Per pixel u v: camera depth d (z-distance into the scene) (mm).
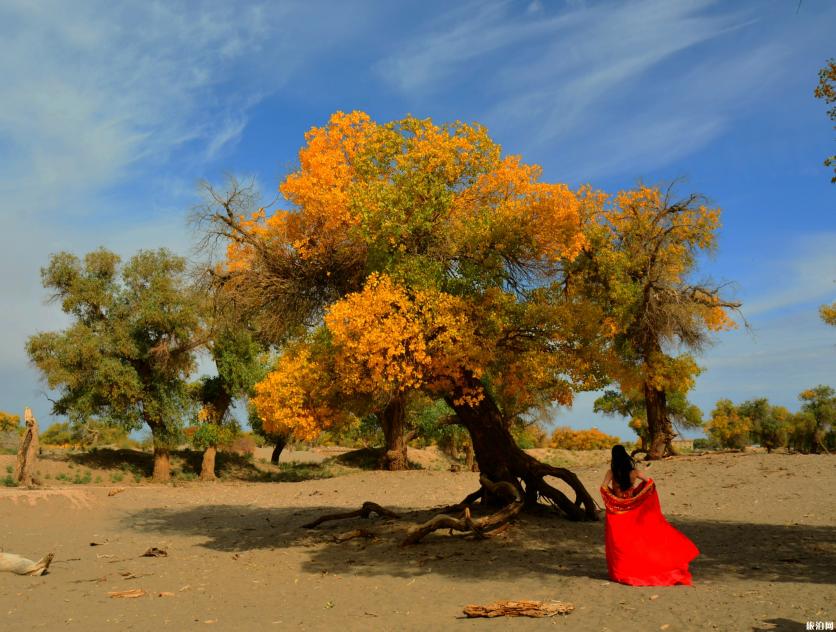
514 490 13469
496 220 12062
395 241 11656
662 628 6023
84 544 14336
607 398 40094
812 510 14648
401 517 15164
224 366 32406
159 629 7301
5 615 8266
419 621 6977
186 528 16625
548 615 6793
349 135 13180
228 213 13969
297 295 13648
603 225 26766
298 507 20578
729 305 27516
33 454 21750
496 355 12852
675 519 14336
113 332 30172
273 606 8258
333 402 13945
